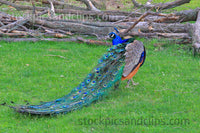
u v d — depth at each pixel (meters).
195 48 16.47
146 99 11.53
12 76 13.85
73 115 9.87
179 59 16.31
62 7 23.83
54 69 14.78
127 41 12.86
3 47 17.45
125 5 28.02
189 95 11.76
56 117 9.92
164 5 23.02
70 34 19.52
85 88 10.90
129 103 11.01
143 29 19.36
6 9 24.44
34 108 9.76
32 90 12.54
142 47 12.02
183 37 18.20
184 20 20.27
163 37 18.70
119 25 19.44
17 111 9.72
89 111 10.25
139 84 13.06
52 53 16.89
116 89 11.98
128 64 11.50
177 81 13.30
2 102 11.31
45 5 24.14
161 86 12.81
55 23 19.59
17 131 9.12
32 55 16.50
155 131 9.01
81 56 16.72
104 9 26.05
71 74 14.28
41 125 9.45
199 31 16.75
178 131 9.03
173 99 11.38
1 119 9.99
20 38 18.73
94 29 19.47
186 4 27.48
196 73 14.18
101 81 11.09
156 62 15.72
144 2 28.17
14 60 15.66
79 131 9.04
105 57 11.79
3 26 19.30
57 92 12.34
